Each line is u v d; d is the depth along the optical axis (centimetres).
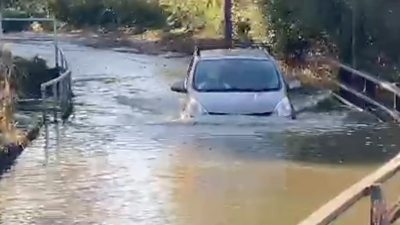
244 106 1518
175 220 956
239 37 3195
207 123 1505
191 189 1091
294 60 2612
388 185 1054
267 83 1563
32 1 4984
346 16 2359
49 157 1316
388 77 2155
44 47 3775
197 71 1583
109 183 1132
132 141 1428
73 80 2641
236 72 1575
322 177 1150
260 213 983
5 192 1096
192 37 4025
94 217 973
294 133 1470
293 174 1167
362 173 1175
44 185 1130
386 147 1366
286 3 2606
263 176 1159
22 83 2175
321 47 2517
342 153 1315
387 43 2216
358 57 2261
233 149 1337
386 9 2225
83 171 1207
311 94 2170
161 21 4653
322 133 1486
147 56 3528
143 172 1189
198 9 4291
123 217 973
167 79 2670
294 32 2581
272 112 1518
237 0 3222
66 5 5091
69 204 1030
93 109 1944
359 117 1742
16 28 4762
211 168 1205
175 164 1234
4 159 1284
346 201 619
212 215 975
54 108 1795
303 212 985
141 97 2186
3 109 1544
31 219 970
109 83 2561
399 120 1644
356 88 2094
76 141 1453
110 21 4941
